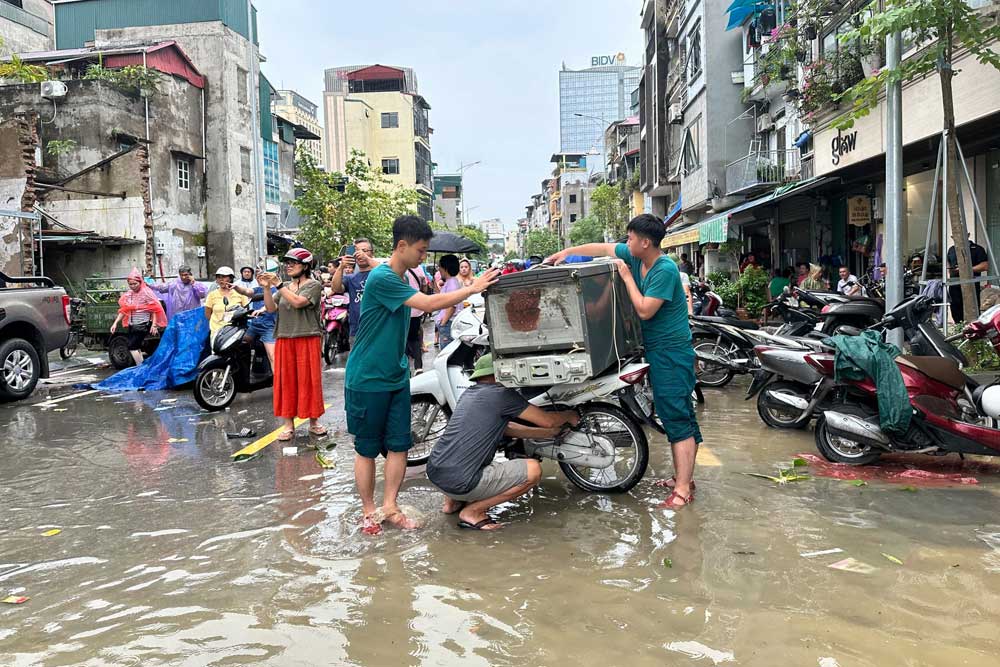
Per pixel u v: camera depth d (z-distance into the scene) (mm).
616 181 55656
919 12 7277
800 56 17328
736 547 3766
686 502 4492
